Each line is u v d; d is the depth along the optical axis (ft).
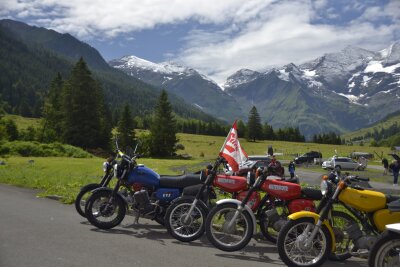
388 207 22.63
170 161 174.81
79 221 31.27
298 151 373.81
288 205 26.17
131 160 29.35
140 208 28.76
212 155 349.00
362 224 23.76
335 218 24.73
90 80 275.18
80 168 96.27
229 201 25.08
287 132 614.75
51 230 27.99
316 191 26.32
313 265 22.29
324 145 478.59
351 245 25.04
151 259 22.54
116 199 29.30
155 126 310.04
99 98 294.05
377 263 19.40
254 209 26.84
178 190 29.17
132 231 29.04
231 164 27.99
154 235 28.22
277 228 26.05
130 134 301.63
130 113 305.94
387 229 19.47
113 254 23.07
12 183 55.36
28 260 21.40
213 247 26.02
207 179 27.35
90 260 21.79
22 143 173.47
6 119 293.64
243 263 22.85
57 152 175.73
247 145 456.45
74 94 268.82
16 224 29.43
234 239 27.55
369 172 160.66
